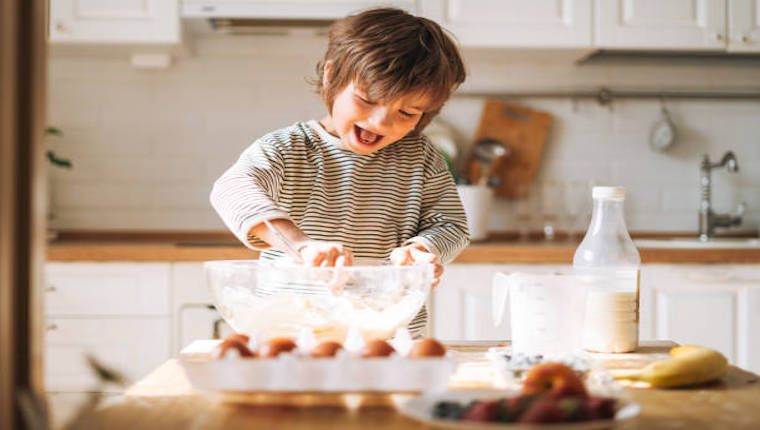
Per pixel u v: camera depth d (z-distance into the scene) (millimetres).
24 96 616
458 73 1264
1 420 590
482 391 766
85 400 710
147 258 2211
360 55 1140
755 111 2893
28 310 619
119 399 789
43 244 643
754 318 2295
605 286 1099
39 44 628
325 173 1353
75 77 2721
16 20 605
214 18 2451
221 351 775
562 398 697
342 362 733
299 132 1358
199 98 2758
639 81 2867
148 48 2541
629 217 2865
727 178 2893
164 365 964
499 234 2838
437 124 2787
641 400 806
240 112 2768
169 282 2221
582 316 1028
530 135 2826
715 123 2885
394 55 1129
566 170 2855
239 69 2766
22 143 618
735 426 695
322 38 2766
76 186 2729
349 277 973
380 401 781
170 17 2412
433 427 680
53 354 2205
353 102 1176
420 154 1438
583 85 2857
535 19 2496
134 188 2744
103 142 2734
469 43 2484
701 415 739
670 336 2295
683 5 2535
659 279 2291
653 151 2861
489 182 2789
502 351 1062
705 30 2541
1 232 588
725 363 895
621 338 1087
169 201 2752
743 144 2887
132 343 2219
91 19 2404
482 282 2262
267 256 1354
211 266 1016
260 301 982
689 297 2295
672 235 2865
